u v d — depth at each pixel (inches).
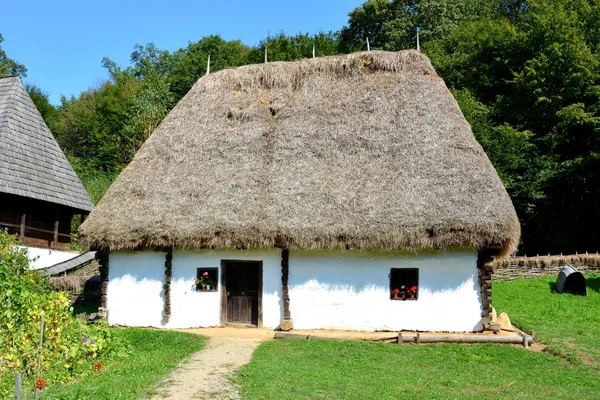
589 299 706.8
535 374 413.7
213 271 611.5
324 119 655.1
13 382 334.3
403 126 623.5
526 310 660.7
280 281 593.0
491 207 533.6
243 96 722.8
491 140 1013.8
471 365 436.8
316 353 460.8
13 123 896.3
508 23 1248.8
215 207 597.3
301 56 1588.3
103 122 1750.7
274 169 620.4
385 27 1555.1
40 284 575.5
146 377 367.9
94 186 1389.0
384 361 441.7
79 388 330.3
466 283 555.2
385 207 555.8
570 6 1162.6
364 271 575.8
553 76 1070.4
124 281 629.3
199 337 522.3
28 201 885.2
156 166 661.9
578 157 1007.0
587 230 1087.6
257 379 363.6
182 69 1747.0
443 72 1284.4
